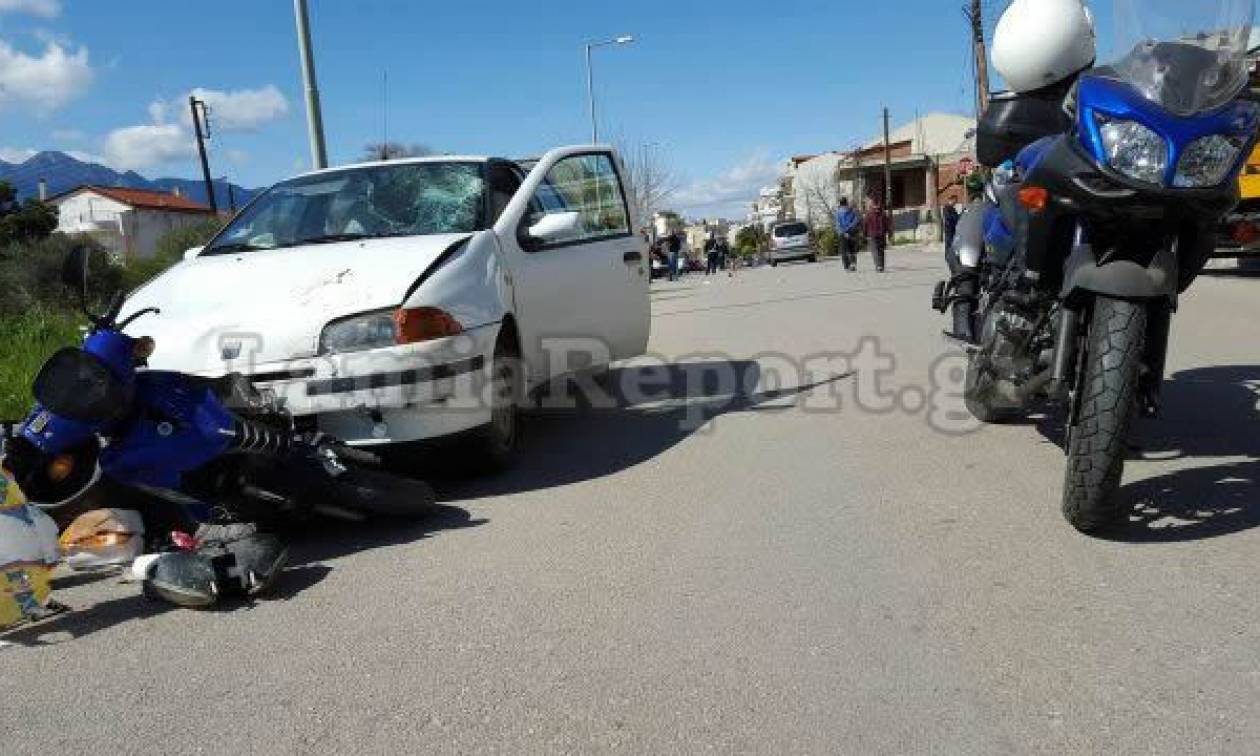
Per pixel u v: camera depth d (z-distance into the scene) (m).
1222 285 12.77
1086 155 3.96
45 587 3.92
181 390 4.16
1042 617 3.45
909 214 54.09
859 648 3.30
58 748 2.95
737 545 4.34
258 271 5.37
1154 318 4.04
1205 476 4.75
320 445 4.63
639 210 8.09
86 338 4.07
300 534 4.87
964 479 5.12
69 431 3.94
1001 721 2.82
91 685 3.35
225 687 3.28
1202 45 3.94
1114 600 3.54
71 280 4.24
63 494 4.05
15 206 41.19
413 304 4.99
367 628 3.68
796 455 5.83
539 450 6.38
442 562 4.34
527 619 3.67
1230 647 3.16
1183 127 3.76
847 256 25.00
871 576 3.90
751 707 2.96
